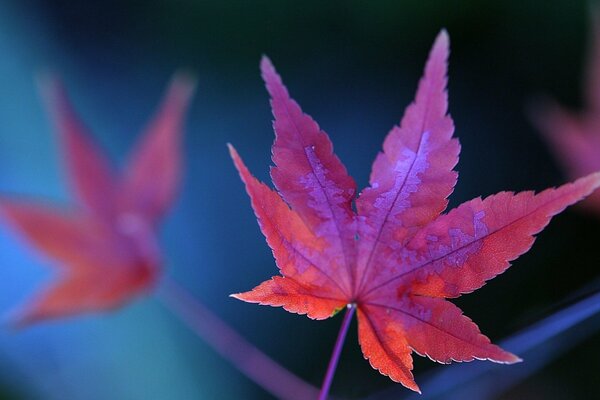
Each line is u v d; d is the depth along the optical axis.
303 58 0.77
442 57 0.34
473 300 0.59
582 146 0.44
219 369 0.67
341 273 0.35
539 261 0.59
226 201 0.74
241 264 0.71
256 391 0.65
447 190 0.34
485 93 0.71
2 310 0.71
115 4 0.83
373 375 0.57
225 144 0.76
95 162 0.44
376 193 0.35
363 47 0.76
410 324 0.35
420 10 0.73
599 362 0.53
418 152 0.34
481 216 0.34
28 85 0.81
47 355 0.67
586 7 0.67
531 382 0.52
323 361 0.60
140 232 0.44
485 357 0.34
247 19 0.78
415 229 0.34
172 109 0.44
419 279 0.35
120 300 0.44
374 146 0.72
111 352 0.67
